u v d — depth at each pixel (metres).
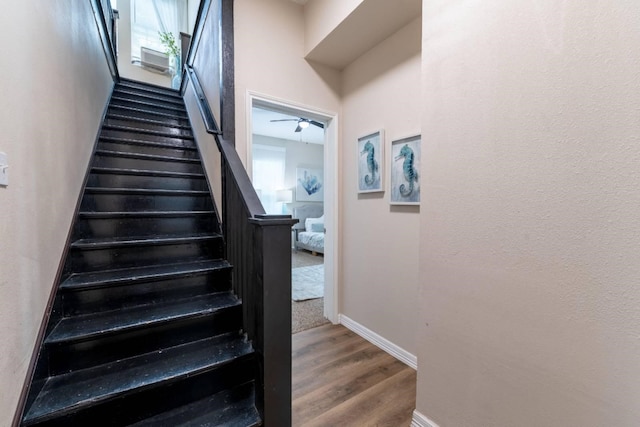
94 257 1.72
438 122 1.37
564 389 0.98
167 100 3.83
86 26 2.10
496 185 1.15
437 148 1.38
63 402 1.08
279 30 2.45
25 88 1.03
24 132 1.01
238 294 1.79
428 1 1.41
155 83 5.16
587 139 0.91
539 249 1.03
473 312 1.24
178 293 1.76
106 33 2.93
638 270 0.83
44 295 1.20
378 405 1.71
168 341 1.50
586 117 0.91
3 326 0.85
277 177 7.36
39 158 1.16
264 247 1.29
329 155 2.85
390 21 2.10
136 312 1.55
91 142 2.25
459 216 1.29
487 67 1.17
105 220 1.94
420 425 1.48
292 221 1.34
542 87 1.01
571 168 0.95
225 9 2.16
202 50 3.02
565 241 0.97
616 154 0.86
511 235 1.11
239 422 1.29
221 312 1.63
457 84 1.29
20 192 0.97
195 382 1.35
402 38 2.17
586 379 0.93
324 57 2.58
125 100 3.40
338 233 2.86
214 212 2.29
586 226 0.92
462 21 1.26
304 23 2.57
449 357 1.35
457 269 1.30
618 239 0.86
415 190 2.09
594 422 0.91
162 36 5.14
